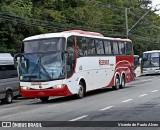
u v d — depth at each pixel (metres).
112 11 67.44
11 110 18.11
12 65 24.94
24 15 39.00
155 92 23.61
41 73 20.62
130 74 31.00
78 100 21.03
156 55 55.09
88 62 23.45
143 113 14.15
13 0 41.44
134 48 71.31
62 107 17.73
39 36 21.38
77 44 22.20
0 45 36.72
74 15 51.16
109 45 27.20
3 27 36.66
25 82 20.91
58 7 50.81
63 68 20.50
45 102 21.66
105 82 26.08
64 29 45.88
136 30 73.12
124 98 20.53
